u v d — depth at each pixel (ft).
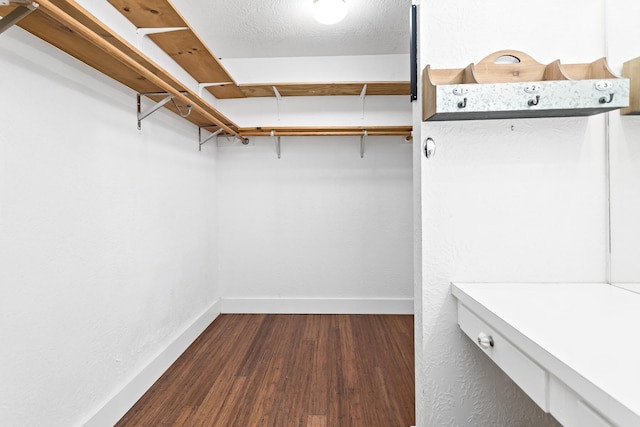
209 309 10.42
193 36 7.07
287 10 8.23
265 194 11.45
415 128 4.65
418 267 4.61
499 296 3.79
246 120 11.36
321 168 11.38
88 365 5.21
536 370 2.68
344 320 10.69
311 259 11.46
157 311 7.39
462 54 4.36
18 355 4.03
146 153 6.99
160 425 5.69
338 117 11.32
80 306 5.05
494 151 4.32
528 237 4.33
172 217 8.18
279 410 6.06
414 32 4.54
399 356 8.12
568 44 4.29
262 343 8.92
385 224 11.41
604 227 4.29
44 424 4.38
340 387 6.78
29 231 4.19
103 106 5.62
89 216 5.27
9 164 3.94
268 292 11.48
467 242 4.36
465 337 4.36
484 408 4.38
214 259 11.10
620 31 4.04
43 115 4.41
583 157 4.27
